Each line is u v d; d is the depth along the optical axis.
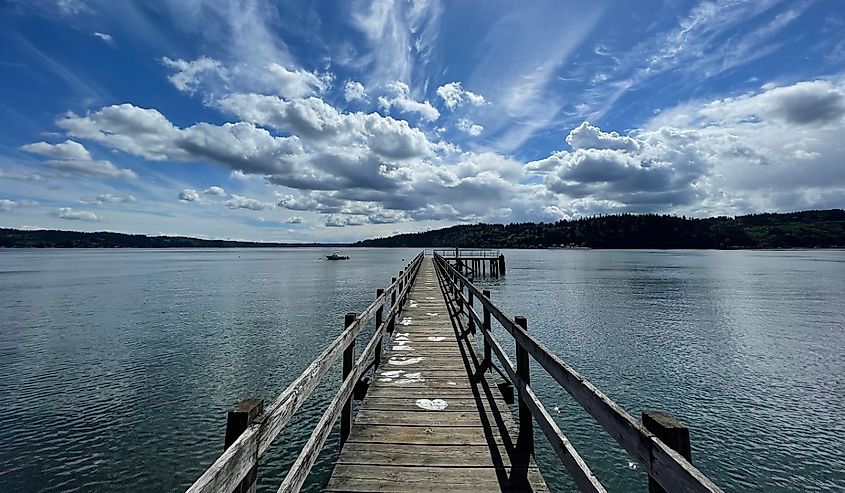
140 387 10.98
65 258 108.75
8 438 8.34
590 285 35.16
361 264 77.25
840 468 7.46
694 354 14.11
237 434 1.83
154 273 52.44
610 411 1.95
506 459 3.50
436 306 11.91
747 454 7.92
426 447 3.71
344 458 3.52
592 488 2.02
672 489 1.43
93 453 7.83
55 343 15.61
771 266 60.69
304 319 20.02
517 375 3.86
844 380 11.70
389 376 5.72
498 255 49.06
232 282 39.72
